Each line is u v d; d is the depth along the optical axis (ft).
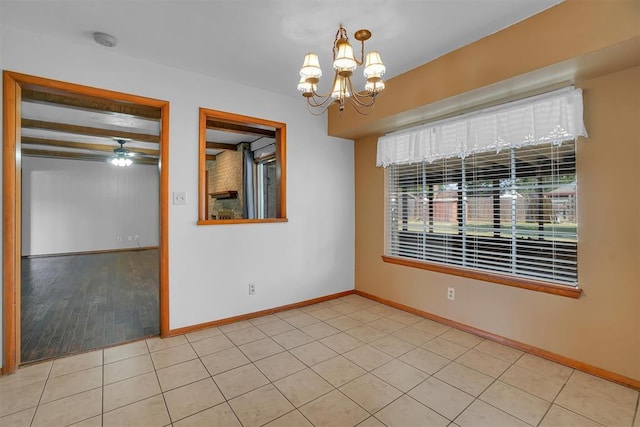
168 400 6.39
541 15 6.66
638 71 6.64
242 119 10.64
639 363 6.70
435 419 5.81
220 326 10.23
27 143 18.97
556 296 7.89
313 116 12.48
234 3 6.33
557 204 7.98
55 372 7.43
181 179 9.57
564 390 6.70
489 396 6.50
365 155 13.37
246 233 10.83
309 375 7.31
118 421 5.78
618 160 6.91
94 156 24.88
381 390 6.72
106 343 8.97
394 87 9.88
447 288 10.34
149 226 28.45
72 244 25.45
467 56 7.98
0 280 7.25
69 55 7.89
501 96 8.33
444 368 7.61
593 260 7.29
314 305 12.39
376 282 12.94
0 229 7.23
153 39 7.75
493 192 9.27
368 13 6.65
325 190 12.90
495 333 9.11
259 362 7.91
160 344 8.91
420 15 6.73
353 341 9.12
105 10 6.57
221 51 8.34
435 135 10.20
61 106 10.87
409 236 11.82
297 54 8.48
